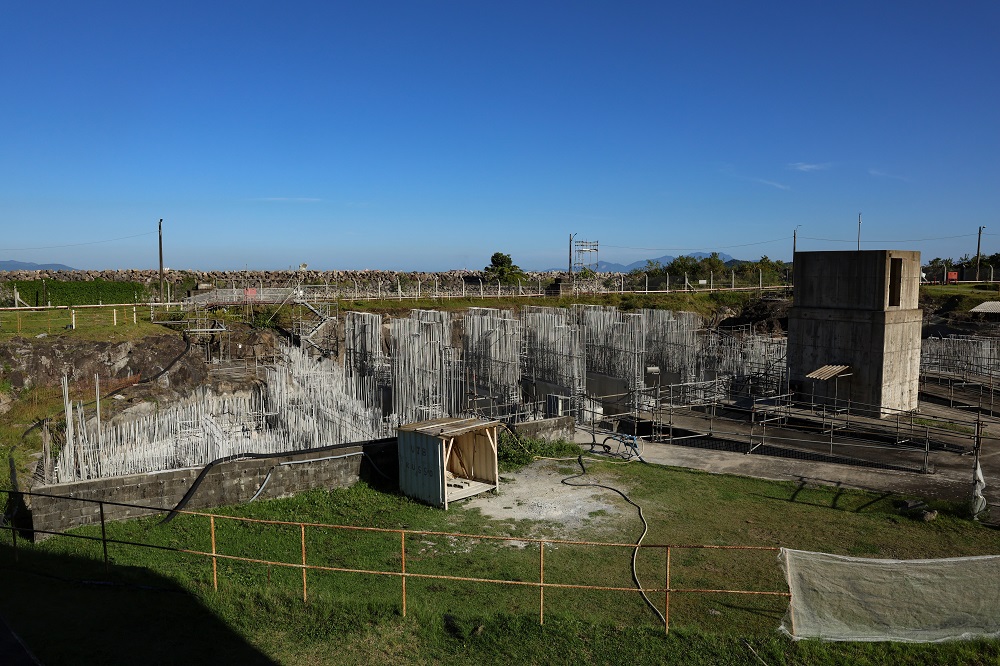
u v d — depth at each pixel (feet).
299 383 78.69
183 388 86.43
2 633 29.17
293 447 59.88
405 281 181.37
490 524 48.21
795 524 47.96
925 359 109.19
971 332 127.75
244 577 37.55
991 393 84.99
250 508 50.11
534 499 53.52
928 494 53.67
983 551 43.06
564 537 45.78
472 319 99.91
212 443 56.95
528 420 74.23
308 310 134.31
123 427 60.39
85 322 104.06
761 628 32.99
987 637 31.17
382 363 101.71
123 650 28.43
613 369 97.30
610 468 61.77
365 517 49.21
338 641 30.55
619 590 35.45
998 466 61.52
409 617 32.68
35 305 127.34
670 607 35.35
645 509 51.19
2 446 62.90
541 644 30.91
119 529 44.91
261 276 165.89
